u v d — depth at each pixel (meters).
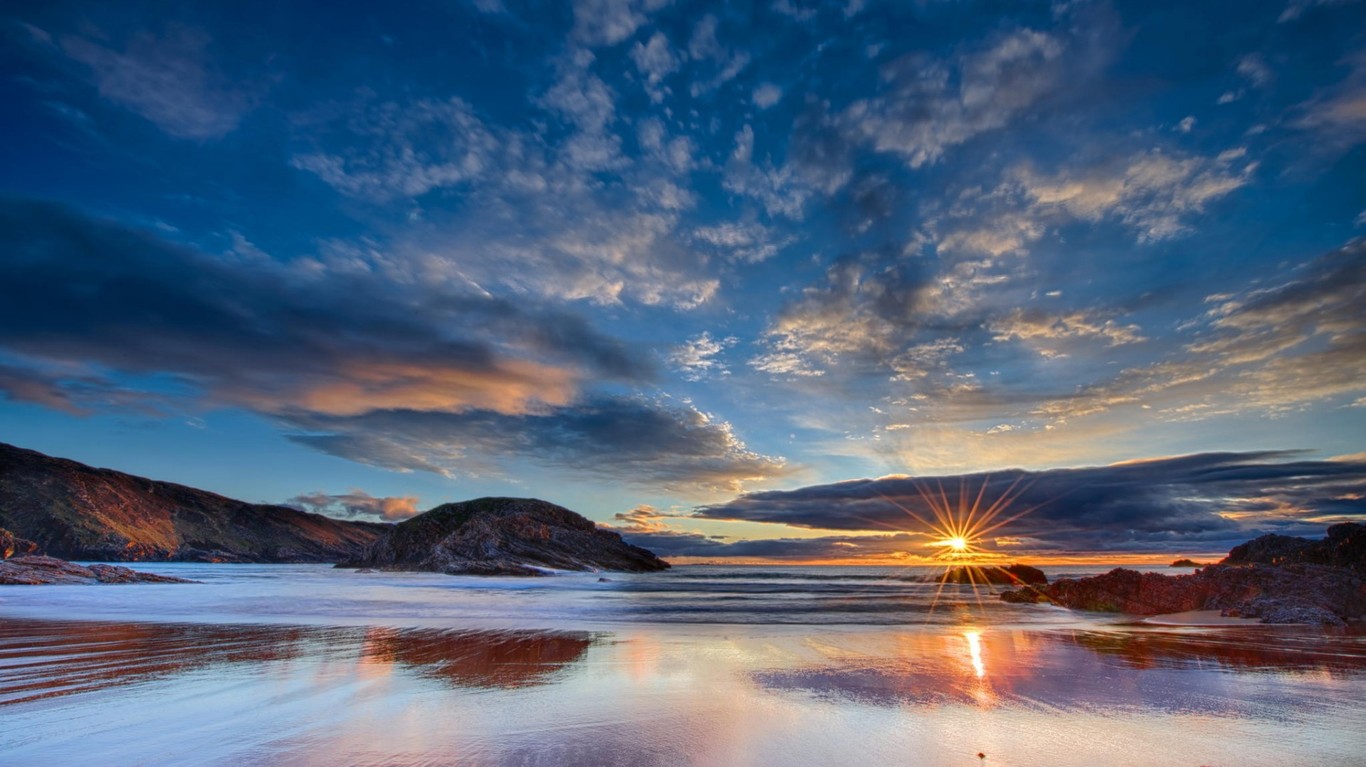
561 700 8.10
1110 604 23.70
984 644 14.10
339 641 13.43
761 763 5.62
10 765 5.49
